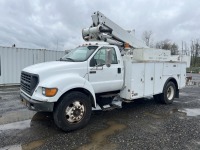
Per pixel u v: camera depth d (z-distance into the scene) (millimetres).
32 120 5211
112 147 3748
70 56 5547
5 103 7000
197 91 11008
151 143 3936
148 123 5156
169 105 7223
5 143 3852
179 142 3998
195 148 3748
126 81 5844
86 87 4754
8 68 12102
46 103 4156
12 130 4520
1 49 11750
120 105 5781
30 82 4457
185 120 5441
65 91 4355
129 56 5797
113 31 6699
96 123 5109
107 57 5156
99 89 5285
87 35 6758
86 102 4730
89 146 3779
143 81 6133
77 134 4363
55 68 4504
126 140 4070
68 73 4664
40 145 3795
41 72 4332
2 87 11305
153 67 6469
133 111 6320
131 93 5773
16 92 9391
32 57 13109
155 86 6633
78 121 4633
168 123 5168
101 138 4160
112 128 4762
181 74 7895
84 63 4934
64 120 4371
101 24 6398
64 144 3854
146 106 7004
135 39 7484
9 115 5613
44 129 4617
